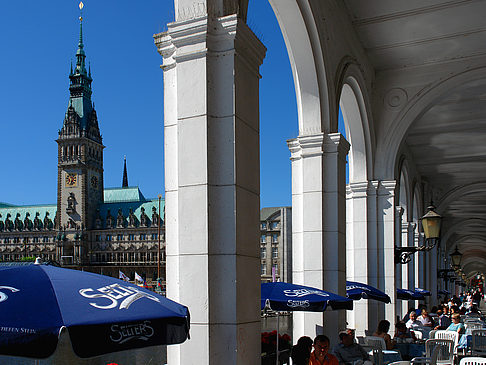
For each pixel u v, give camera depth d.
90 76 130.12
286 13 7.02
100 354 2.45
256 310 4.61
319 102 7.68
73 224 121.19
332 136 7.58
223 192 4.36
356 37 10.63
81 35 130.62
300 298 5.91
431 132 17.64
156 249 118.38
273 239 98.25
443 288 35.62
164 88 5.07
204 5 4.48
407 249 11.59
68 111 123.94
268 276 97.44
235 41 4.42
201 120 4.41
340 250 7.67
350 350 7.00
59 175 123.00
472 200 30.61
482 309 38.31
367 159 11.76
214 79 4.47
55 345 2.33
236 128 4.41
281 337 7.77
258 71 4.91
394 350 8.84
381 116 12.46
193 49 4.49
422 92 12.16
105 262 120.69
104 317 2.56
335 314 7.57
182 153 4.46
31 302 2.55
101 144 129.75
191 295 4.31
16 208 135.38
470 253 71.31
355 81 10.42
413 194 20.64
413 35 10.80
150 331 2.70
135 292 2.99
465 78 11.95
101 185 128.62
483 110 15.55
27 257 124.69
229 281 4.27
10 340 2.34
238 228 4.34
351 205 11.77
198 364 4.22
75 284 2.85
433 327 14.53
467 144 19.05
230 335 4.22
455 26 10.42
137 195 132.00
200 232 4.32
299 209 7.86
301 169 7.87
